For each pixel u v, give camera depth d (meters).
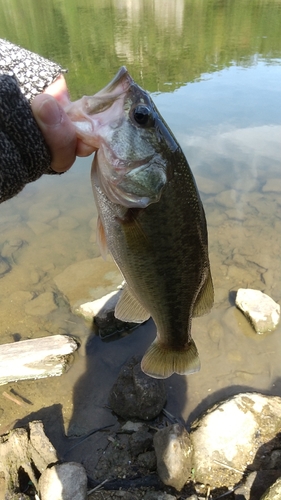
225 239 0.87
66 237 0.91
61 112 0.23
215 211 0.96
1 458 0.48
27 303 0.73
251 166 1.13
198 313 0.34
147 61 2.12
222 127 1.36
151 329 0.69
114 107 0.26
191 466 0.47
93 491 0.46
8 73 0.24
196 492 0.45
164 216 0.27
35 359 0.61
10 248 0.87
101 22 3.05
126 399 0.54
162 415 0.54
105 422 0.54
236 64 2.08
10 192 0.22
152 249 0.28
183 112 1.49
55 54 2.13
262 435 0.49
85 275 0.78
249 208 0.97
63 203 1.03
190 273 0.30
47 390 0.59
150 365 0.34
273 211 0.95
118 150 0.26
